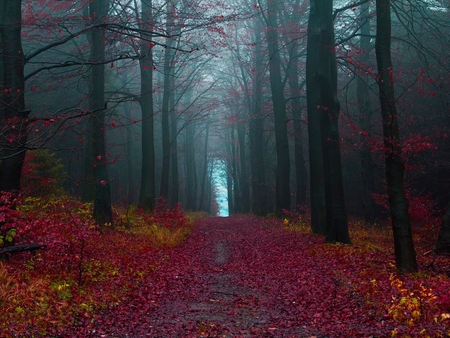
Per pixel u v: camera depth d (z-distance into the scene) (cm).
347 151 2923
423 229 1681
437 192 2375
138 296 1005
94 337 722
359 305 896
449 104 2067
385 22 1169
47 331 708
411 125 2270
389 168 1156
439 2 2191
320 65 1627
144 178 2458
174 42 2916
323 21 1616
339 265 1285
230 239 2250
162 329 790
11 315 704
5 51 1041
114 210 2186
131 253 1392
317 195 2039
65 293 845
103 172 1745
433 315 761
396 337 680
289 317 879
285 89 3612
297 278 1218
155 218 2214
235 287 1177
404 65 2597
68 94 2831
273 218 3172
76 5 2014
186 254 1700
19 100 1048
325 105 1630
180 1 2030
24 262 973
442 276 1038
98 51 1675
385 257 1333
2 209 923
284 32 2500
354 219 2986
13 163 1048
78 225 1002
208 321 850
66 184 3133
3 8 1055
